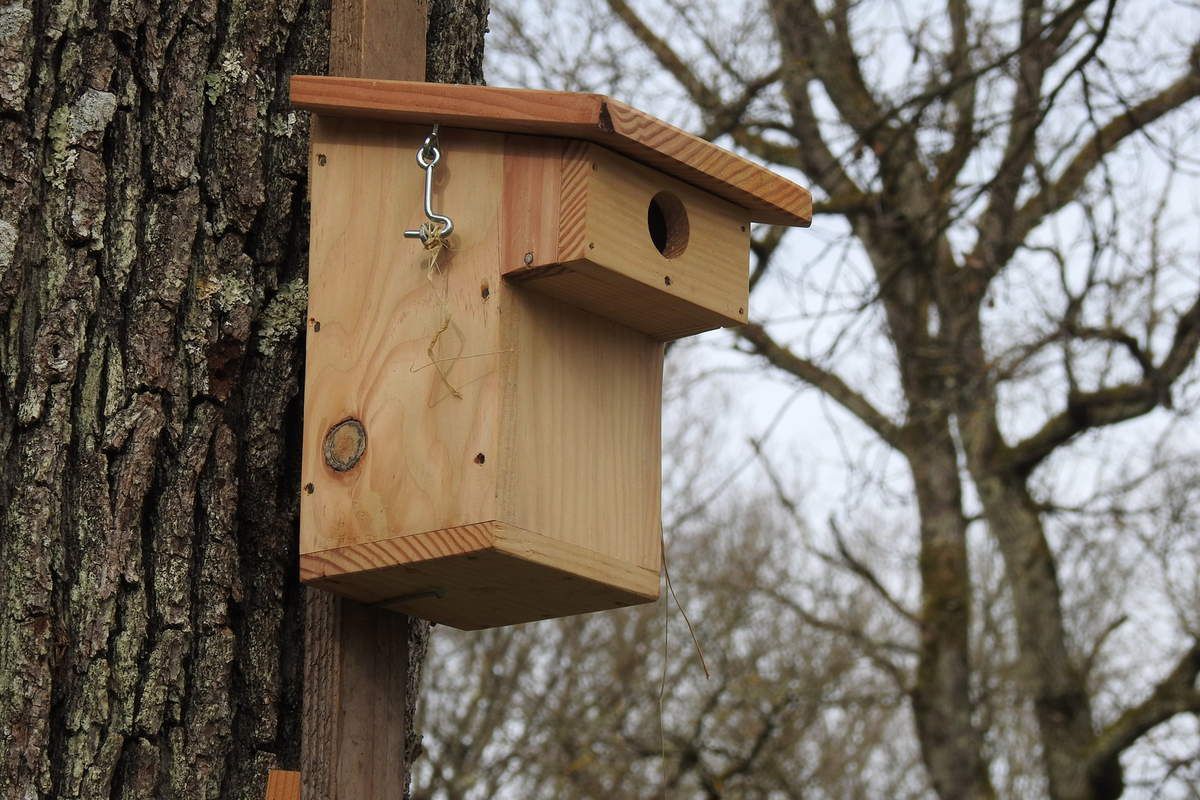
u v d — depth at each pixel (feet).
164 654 10.27
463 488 10.34
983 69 24.23
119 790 10.01
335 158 11.23
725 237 11.58
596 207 10.48
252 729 10.54
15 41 10.90
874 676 54.80
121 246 10.82
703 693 44.19
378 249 11.00
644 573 11.34
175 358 10.76
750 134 33.22
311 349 10.99
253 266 11.21
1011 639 53.83
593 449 11.07
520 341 10.66
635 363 11.60
